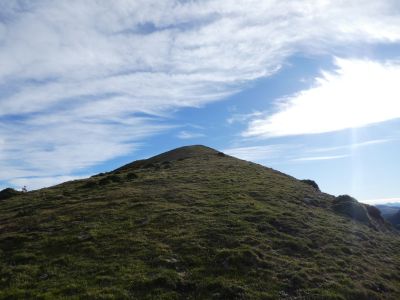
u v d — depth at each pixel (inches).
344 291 923.4
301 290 897.5
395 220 4163.4
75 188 2106.3
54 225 1320.1
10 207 1796.3
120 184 2038.6
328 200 1968.5
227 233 1195.9
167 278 877.8
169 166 2716.5
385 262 1254.3
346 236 1401.3
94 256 1028.5
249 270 961.5
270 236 1220.5
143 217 1358.3
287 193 1855.3
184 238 1139.9
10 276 919.7
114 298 795.4
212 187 1873.8
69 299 788.0
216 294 837.2
